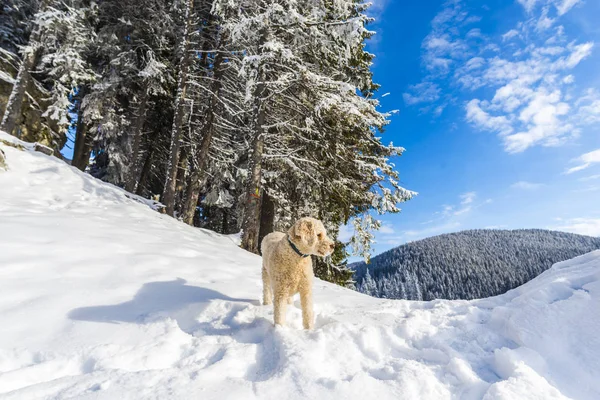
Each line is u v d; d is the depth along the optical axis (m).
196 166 13.77
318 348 2.53
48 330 2.83
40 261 4.12
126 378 2.10
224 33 12.48
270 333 2.91
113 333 2.89
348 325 2.95
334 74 11.45
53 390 1.97
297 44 10.42
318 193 12.09
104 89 13.95
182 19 14.54
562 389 1.99
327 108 9.00
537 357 2.20
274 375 2.18
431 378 2.09
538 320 2.49
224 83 13.68
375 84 12.91
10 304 3.12
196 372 2.22
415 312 3.39
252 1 10.24
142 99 14.62
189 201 13.52
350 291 6.13
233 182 15.09
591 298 2.52
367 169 10.87
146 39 14.85
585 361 2.12
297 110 10.45
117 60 13.86
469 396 1.97
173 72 14.94
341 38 9.77
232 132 15.66
